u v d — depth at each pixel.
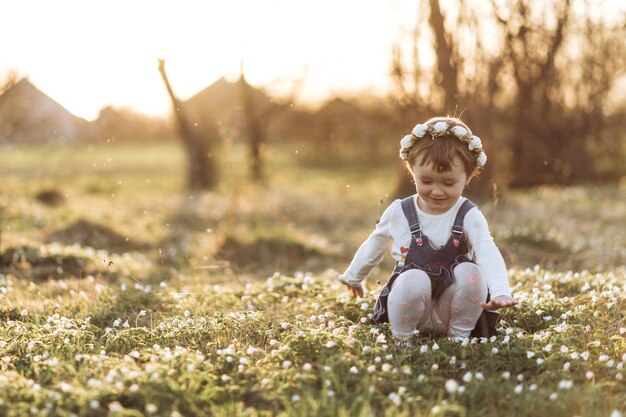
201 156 19.92
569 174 18.97
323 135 29.94
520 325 4.21
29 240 8.66
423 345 3.56
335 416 2.82
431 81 12.40
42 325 4.49
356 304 4.65
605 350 3.63
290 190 18.38
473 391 3.03
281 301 5.18
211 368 3.33
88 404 2.95
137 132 45.06
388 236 3.88
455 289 3.61
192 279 6.85
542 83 18.03
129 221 12.24
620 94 19.36
